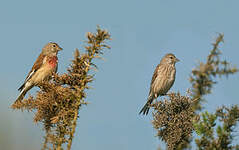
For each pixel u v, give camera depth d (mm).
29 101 5836
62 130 4930
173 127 5980
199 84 3164
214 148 3305
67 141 4828
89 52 5254
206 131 3371
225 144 3312
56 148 4770
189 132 5910
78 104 5098
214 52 3215
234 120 3352
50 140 4777
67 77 5590
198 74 3156
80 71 5324
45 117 5711
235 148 3309
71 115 5152
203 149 3336
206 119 3393
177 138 5855
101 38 5195
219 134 3346
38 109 5691
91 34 5207
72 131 4848
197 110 3195
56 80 5812
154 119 6348
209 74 3146
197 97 3166
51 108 5609
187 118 5996
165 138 6008
